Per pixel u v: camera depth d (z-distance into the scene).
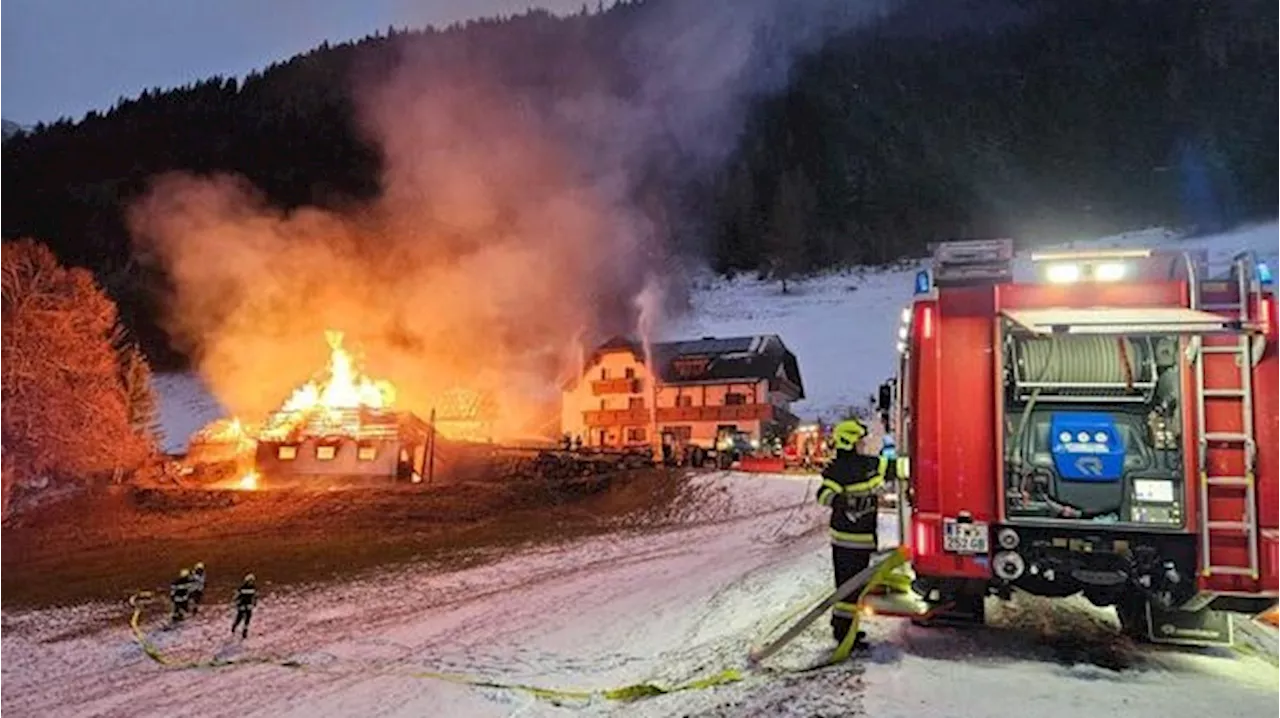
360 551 27.38
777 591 12.96
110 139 186.62
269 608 19.08
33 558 30.48
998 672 6.94
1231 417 7.08
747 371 57.91
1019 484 7.51
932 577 7.59
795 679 7.04
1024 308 7.56
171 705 11.45
